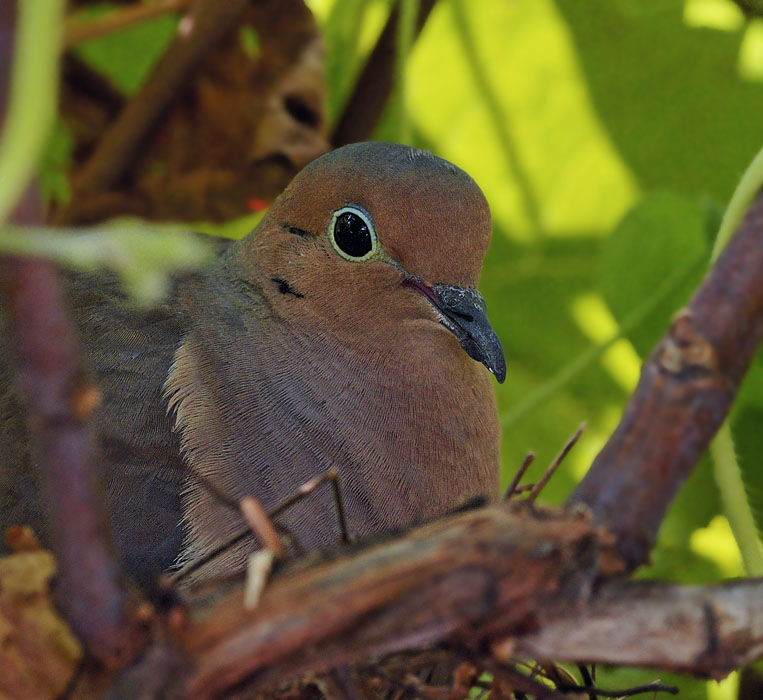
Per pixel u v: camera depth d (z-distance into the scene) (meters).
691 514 1.93
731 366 1.78
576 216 1.98
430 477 1.90
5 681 1.81
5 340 1.90
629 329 1.92
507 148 1.98
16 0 1.29
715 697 1.89
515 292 1.99
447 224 1.89
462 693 1.83
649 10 1.97
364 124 1.95
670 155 1.98
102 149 1.94
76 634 1.77
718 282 1.79
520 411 1.93
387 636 1.78
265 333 1.90
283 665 1.79
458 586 1.77
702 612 1.79
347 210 1.90
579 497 1.81
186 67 1.94
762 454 1.91
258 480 1.88
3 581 1.82
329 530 1.89
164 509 1.88
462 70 1.98
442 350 1.90
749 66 1.97
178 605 1.81
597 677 1.89
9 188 1.29
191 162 1.95
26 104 1.29
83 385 1.56
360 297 1.90
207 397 1.89
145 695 1.76
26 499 1.88
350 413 1.89
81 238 1.33
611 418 1.98
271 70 1.94
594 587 1.81
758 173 1.83
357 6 1.96
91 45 1.97
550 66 1.98
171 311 1.90
